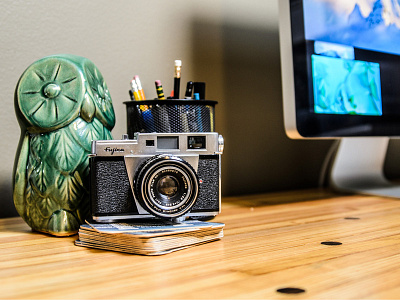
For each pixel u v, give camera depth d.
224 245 0.49
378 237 0.52
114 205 0.52
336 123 0.77
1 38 0.68
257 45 0.97
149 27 0.82
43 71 0.54
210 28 0.89
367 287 0.34
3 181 0.68
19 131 0.70
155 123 0.62
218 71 0.90
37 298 0.32
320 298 0.31
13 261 0.43
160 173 0.50
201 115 0.63
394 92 0.87
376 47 0.84
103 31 0.77
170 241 0.46
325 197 0.88
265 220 0.64
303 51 0.73
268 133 0.98
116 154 0.52
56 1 0.72
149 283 0.35
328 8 0.77
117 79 0.78
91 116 0.55
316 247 0.47
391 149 1.24
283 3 0.72
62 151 0.53
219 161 0.56
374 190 0.92
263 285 0.34
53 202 0.53
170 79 0.84
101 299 0.32
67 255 0.45
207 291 0.33
